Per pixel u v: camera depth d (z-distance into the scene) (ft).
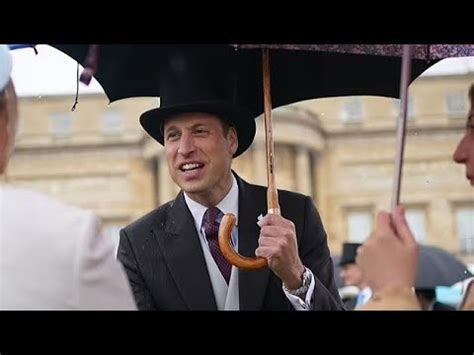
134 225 10.05
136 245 9.83
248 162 65.26
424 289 14.53
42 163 99.14
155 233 9.86
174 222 9.89
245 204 9.98
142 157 101.09
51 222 5.72
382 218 6.33
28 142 98.68
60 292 5.57
